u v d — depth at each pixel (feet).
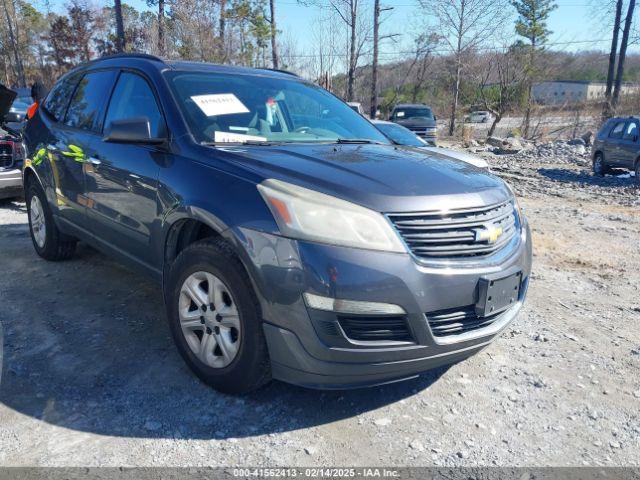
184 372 11.27
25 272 16.71
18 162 24.80
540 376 11.78
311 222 9.00
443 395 10.92
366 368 9.17
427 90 146.20
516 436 9.75
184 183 10.73
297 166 10.17
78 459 8.67
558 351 12.94
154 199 11.48
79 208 14.65
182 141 11.44
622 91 104.83
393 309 8.99
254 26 99.50
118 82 14.24
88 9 133.08
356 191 9.35
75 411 9.89
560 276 18.84
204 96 12.66
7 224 22.75
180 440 9.23
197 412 9.98
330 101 15.39
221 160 10.61
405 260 9.05
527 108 105.50
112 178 12.89
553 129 104.22
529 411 10.51
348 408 10.35
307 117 14.06
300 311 8.97
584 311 15.57
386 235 9.03
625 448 9.55
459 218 9.68
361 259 8.86
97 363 11.53
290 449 9.13
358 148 12.25
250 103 13.15
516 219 11.45
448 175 10.66
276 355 9.40
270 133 12.69
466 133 107.86
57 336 12.66
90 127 14.61
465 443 9.50
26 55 171.94
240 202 9.63
